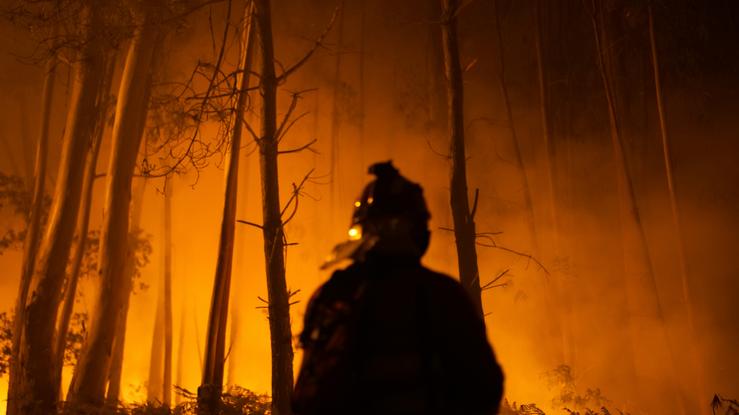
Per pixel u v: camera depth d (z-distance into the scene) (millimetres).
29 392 11898
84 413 11047
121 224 12180
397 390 2049
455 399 2049
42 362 12031
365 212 2295
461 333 2092
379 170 2342
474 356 2070
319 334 2199
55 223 12438
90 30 11836
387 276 2178
